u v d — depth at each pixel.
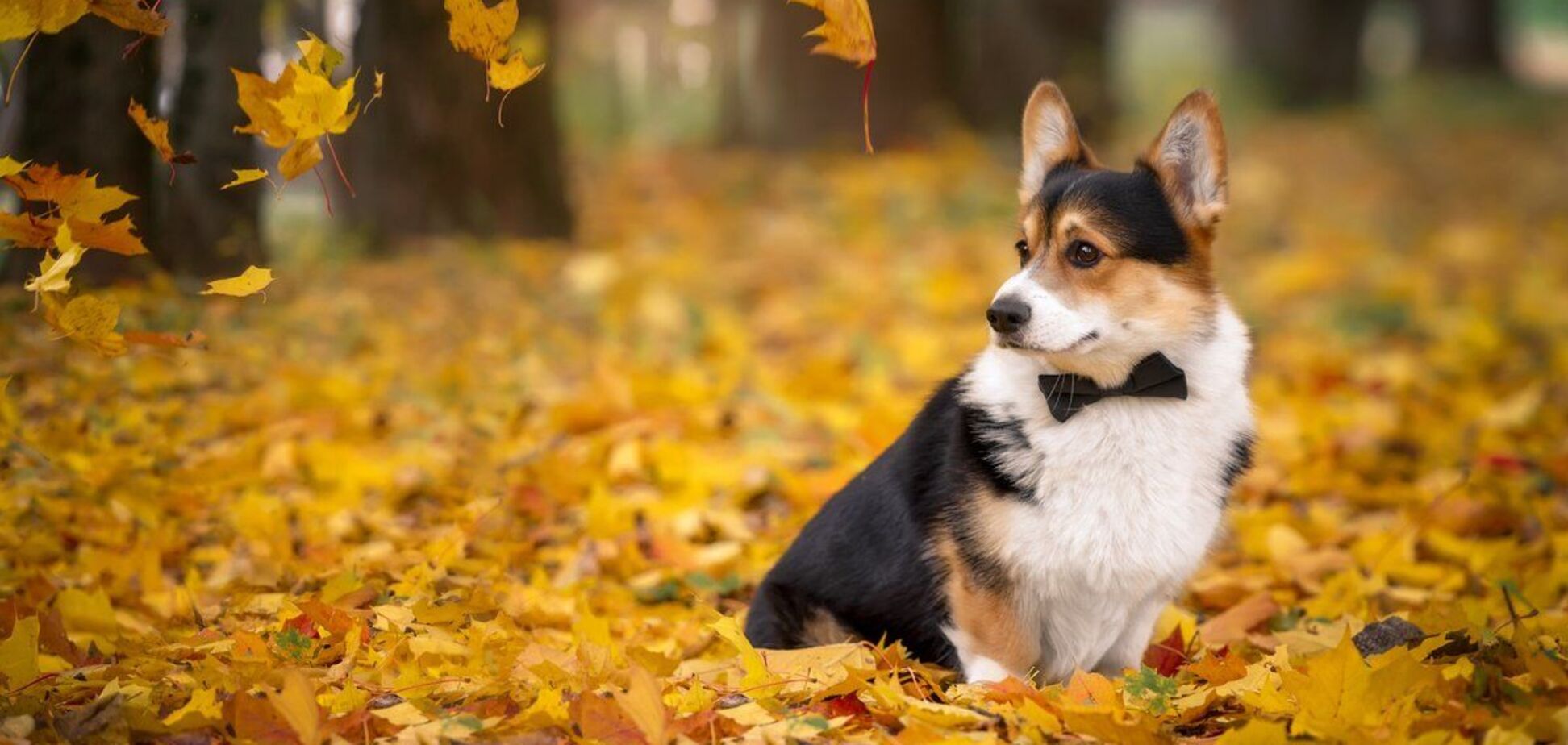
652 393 7.87
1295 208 17.47
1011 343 4.08
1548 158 23.14
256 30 8.78
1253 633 4.86
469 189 11.84
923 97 18.64
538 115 12.29
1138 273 4.16
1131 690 3.76
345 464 6.30
